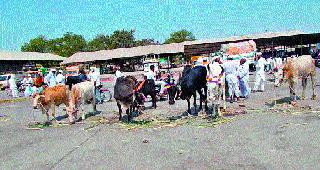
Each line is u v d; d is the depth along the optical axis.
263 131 10.73
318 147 8.67
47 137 12.52
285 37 43.59
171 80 20.20
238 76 17.75
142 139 11.02
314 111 13.05
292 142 9.30
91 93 16.27
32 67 64.19
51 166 8.87
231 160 8.21
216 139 10.26
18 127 15.19
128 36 119.88
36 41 137.25
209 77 13.89
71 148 10.56
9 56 63.38
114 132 12.39
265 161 7.95
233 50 36.41
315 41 48.25
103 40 127.31
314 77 15.48
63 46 137.25
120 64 70.50
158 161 8.57
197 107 16.41
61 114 17.72
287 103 15.24
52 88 14.69
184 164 8.20
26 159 9.73
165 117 14.49
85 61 66.25
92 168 8.43
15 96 32.19
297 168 7.35
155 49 62.81
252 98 17.72
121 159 8.99
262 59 20.23
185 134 11.21
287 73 15.12
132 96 13.90
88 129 13.25
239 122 12.29
